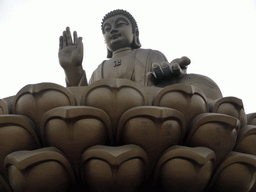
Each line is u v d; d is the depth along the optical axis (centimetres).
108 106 463
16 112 495
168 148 457
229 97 529
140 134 443
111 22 865
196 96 500
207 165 447
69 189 456
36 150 427
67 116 423
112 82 466
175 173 443
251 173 486
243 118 543
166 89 488
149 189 483
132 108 451
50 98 473
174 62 677
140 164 441
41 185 420
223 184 487
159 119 435
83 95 481
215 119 469
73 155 443
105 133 456
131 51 834
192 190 452
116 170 420
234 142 486
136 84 483
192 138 477
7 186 467
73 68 708
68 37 729
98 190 443
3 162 445
